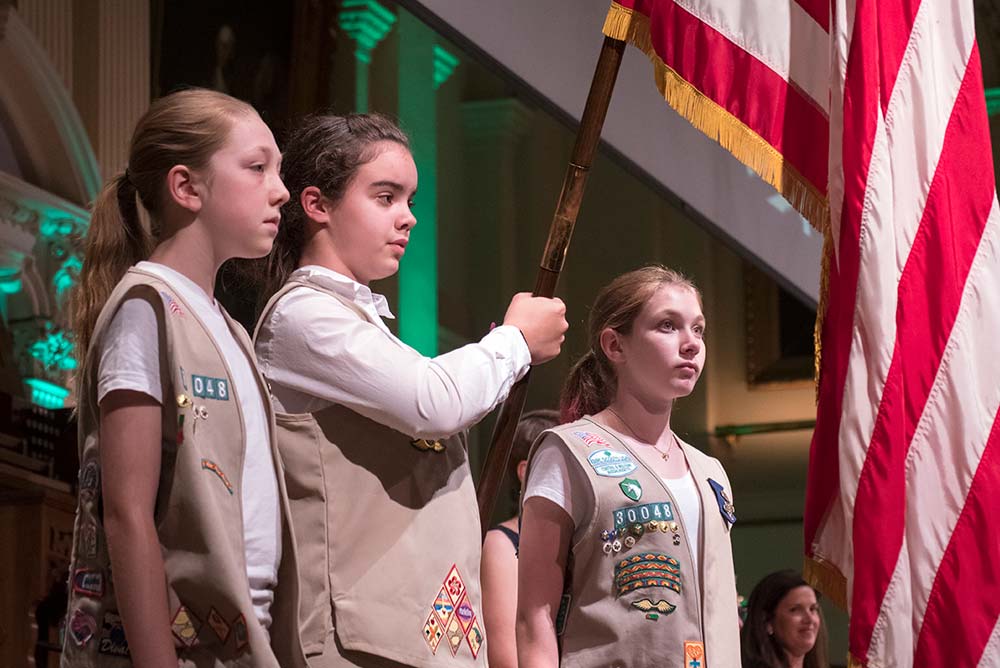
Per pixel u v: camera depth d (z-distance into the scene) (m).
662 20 3.40
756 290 13.58
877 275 3.30
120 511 1.91
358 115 2.68
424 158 11.89
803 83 3.46
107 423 1.95
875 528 3.21
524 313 2.64
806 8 3.50
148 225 2.23
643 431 2.92
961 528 3.31
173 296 2.06
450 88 12.71
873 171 3.35
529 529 2.81
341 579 2.29
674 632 2.69
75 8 6.59
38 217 6.37
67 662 1.98
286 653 2.10
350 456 2.37
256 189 2.18
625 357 2.94
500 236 12.84
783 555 13.21
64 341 6.45
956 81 3.62
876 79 3.42
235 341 2.17
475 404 2.42
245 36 7.80
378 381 2.34
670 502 2.79
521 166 13.11
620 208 13.43
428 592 2.35
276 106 8.18
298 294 2.44
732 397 13.52
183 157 2.15
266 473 2.12
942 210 3.45
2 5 6.14
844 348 3.31
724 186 7.05
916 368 3.36
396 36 10.74
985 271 3.47
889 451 3.24
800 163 3.44
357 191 2.57
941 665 3.27
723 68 3.42
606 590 2.73
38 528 5.23
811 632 4.75
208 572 1.94
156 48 7.08
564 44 5.76
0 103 6.38
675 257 13.53
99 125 6.66
